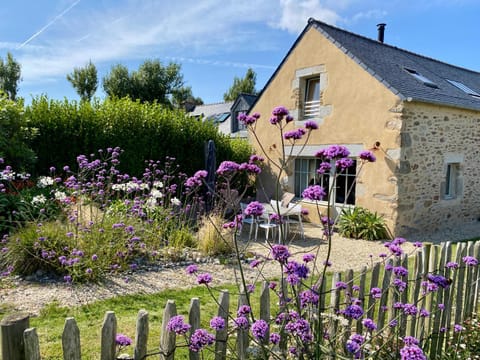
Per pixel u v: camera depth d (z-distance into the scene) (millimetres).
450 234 7711
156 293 3691
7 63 28234
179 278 4219
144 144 8445
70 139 7457
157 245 5129
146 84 25000
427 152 7629
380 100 7391
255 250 5777
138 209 5133
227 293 1852
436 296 2678
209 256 5109
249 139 11414
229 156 10711
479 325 2938
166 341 1638
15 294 3518
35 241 4047
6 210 5434
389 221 7258
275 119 2102
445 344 2680
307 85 9438
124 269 4359
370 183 7641
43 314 3068
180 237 5453
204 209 6711
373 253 6047
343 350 2045
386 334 2471
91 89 27844
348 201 8273
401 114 7000
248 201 10617
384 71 7863
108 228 4555
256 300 3514
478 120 8984
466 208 9023
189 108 27516
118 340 1542
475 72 13523
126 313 3150
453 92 8703
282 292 2018
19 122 6547
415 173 7406
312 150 8977
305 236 7465
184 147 9508
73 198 5215
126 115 8234
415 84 7922
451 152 8266
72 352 1424
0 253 4168
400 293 2217
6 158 6355
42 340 2566
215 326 1590
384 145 7352
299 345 1744
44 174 7219
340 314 2172
